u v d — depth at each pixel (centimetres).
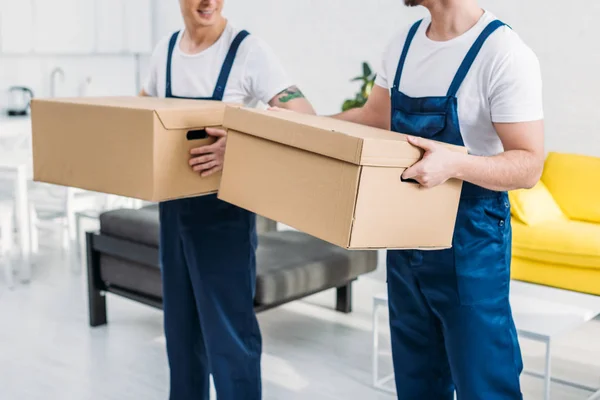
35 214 498
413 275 190
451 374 199
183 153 207
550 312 289
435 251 185
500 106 175
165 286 245
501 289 188
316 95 586
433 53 186
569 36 457
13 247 529
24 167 441
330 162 166
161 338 364
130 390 305
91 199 497
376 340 309
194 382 254
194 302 246
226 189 199
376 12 543
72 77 640
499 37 176
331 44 570
